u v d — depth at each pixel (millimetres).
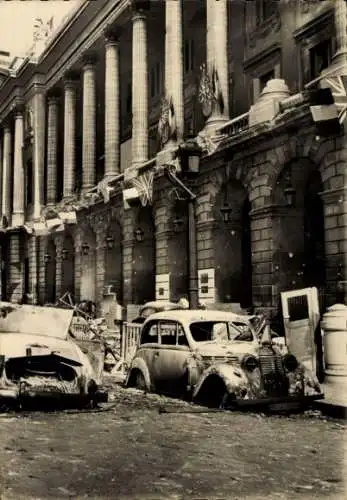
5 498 5562
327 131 16500
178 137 28625
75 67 43094
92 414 9594
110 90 36719
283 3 24109
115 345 18016
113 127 36438
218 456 7090
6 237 53094
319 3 21922
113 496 5652
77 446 7473
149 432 8289
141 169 30688
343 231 16984
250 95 26547
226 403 9945
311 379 10234
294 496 5715
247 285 24000
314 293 13367
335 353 11750
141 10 33094
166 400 10891
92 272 38438
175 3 29391
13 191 55781
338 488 5867
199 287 24516
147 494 5707
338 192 17203
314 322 13203
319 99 16531
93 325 19719
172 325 11562
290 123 18797
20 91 53000
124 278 32188
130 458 6957
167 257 27547
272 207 20219
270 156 20250
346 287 16750
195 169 14477
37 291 47438
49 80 48031
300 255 20188
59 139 51562
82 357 10180
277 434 8305
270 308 19984
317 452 7297
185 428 8586
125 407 10227
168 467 6617
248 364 9914
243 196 23531
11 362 10305
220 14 25609
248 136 20750
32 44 49344
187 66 33625
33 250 48219
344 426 8883
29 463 6695
